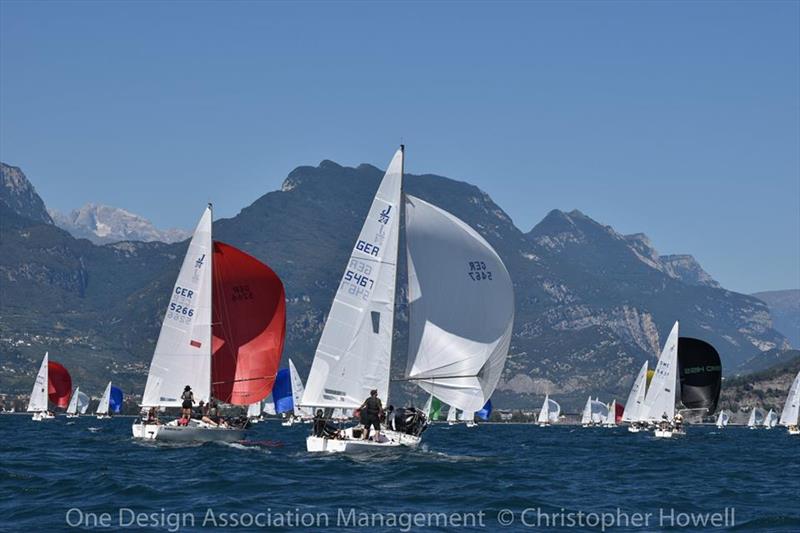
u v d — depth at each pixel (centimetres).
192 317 13188
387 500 7194
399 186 10162
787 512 7200
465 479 8700
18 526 5981
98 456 10894
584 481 9450
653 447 18938
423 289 10144
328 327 10262
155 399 13262
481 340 10112
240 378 13262
